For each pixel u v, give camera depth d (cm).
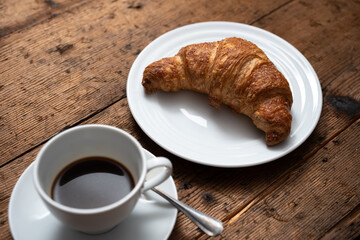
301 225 45
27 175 42
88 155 41
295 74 55
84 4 64
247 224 45
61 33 60
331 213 46
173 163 49
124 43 60
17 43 59
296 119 51
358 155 50
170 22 63
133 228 41
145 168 38
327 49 61
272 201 47
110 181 40
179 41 58
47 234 40
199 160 46
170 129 50
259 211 46
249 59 52
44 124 51
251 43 54
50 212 38
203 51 53
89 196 39
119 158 41
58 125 51
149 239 40
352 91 56
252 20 64
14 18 61
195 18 64
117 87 55
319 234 45
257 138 50
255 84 50
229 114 52
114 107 53
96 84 55
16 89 54
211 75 52
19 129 51
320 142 51
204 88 53
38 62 57
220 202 46
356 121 54
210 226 42
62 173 40
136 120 49
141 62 55
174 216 41
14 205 40
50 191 39
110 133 40
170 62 53
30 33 60
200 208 46
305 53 60
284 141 49
